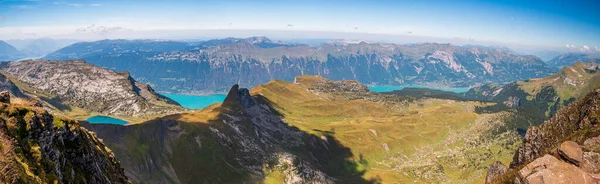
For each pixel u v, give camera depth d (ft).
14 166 157.38
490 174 320.70
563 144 227.61
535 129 374.63
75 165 211.20
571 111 352.69
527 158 357.20
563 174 196.65
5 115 176.45
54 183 176.55
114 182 246.06
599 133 260.21
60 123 211.41
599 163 208.13
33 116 188.65
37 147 179.63
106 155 263.49
